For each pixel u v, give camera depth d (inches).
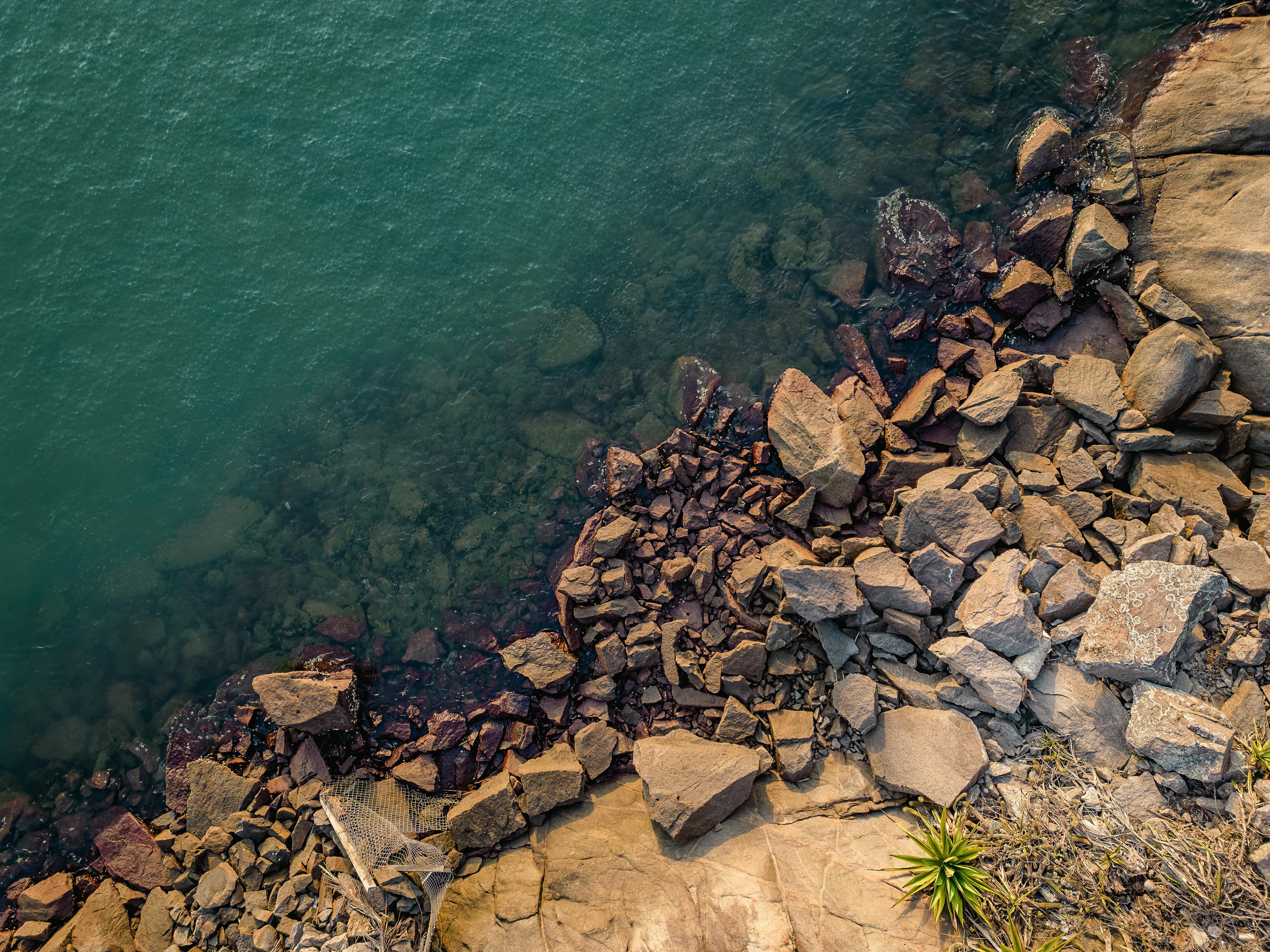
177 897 411.5
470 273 577.3
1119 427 433.7
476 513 507.8
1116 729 359.6
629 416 521.0
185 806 444.1
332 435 543.8
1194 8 515.5
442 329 565.0
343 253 583.8
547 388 539.8
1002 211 520.7
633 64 613.3
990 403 447.5
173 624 499.8
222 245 585.0
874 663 413.7
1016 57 555.5
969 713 385.1
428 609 485.7
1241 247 441.7
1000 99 550.0
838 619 422.9
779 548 441.7
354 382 556.4
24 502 530.6
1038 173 514.9
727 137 588.7
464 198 593.0
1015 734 371.6
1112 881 323.6
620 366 538.3
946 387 475.8
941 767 366.0
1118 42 530.9
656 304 551.8
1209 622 374.9
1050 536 410.9
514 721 434.9
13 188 592.7
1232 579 375.6
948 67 567.8
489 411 538.6
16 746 472.7
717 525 466.3
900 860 346.9
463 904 375.9
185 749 459.8
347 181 597.0
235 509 528.1
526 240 582.6
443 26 622.2
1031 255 502.6
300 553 511.2
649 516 474.0
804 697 418.6
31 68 610.5
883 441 475.2
